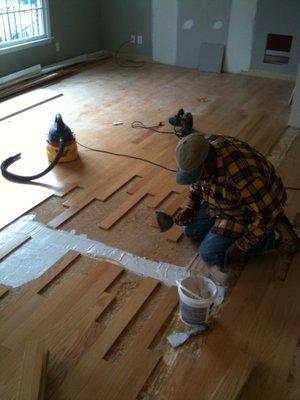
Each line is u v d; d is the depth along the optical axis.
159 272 2.16
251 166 1.83
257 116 4.34
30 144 3.56
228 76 5.82
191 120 3.84
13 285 2.05
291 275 2.14
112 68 6.13
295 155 3.47
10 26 5.10
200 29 5.89
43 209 2.68
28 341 1.69
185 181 1.75
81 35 6.27
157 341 1.78
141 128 3.97
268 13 5.36
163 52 6.35
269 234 2.14
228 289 2.05
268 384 1.60
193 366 1.66
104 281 2.08
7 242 2.35
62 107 4.49
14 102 4.50
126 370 1.64
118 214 2.64
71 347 1.73
